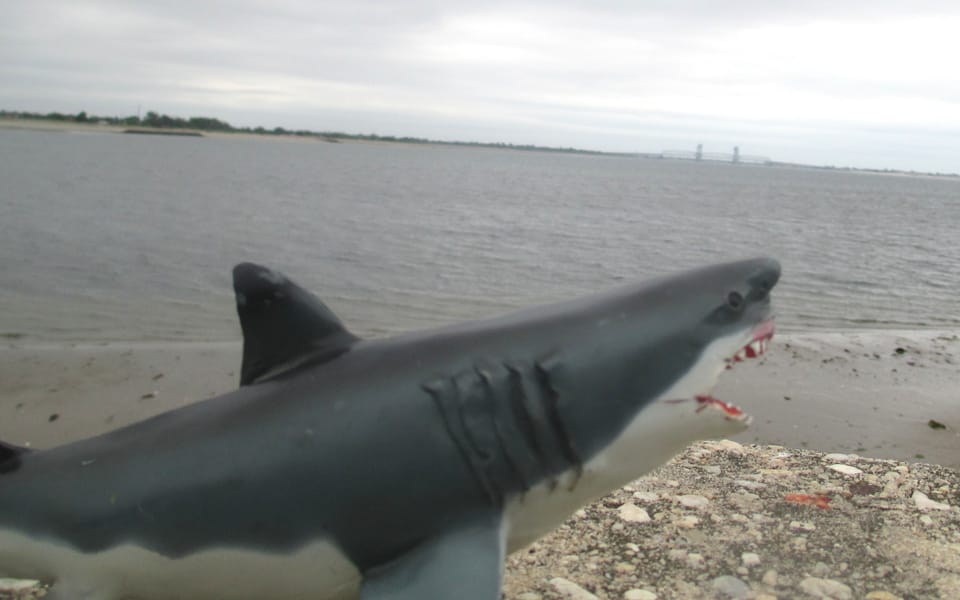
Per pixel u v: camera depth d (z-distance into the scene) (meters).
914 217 63.41
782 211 62.06
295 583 2.67
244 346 2.94
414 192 59.56
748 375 10.32
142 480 2.67
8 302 14.61
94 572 2.72
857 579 4.19
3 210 30.48
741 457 6.17
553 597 4.00
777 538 4.66
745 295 2.78
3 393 8.88
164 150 128.12
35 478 2.77
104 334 12.38
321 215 36.22
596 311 2.73
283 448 2.61
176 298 15.62
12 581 4.26
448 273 20.91
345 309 15.55
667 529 4.77
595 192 78.25
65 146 115.69
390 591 2.49
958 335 13.94
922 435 8.23
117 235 25.14
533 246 28.39
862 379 10.40
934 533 4.74
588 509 5.03
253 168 84.06
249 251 23.17
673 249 30.20
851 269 26.16
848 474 5.74
